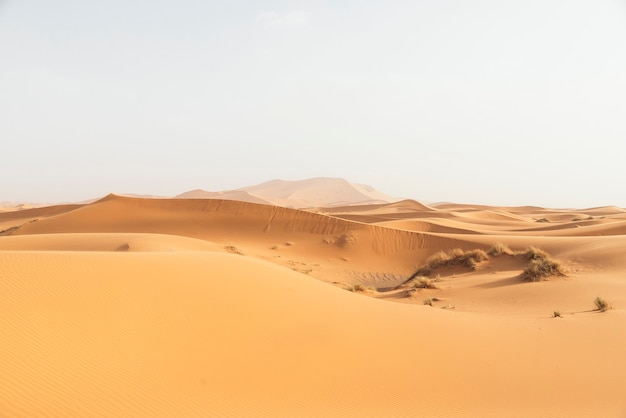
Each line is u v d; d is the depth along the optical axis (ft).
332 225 161.68
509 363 33.19
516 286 71.92
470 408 26.25
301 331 32.45
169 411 21.35
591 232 160.15
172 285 32.55
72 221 181.98
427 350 33.99
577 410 26.23
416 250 143.84
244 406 23.20
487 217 336.90
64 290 27.61
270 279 41.09
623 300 56.34
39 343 22.84
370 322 37.50
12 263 29.43
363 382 28.09
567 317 47.57
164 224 171.94
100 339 24.73
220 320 30.30
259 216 172.14
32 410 18.95
